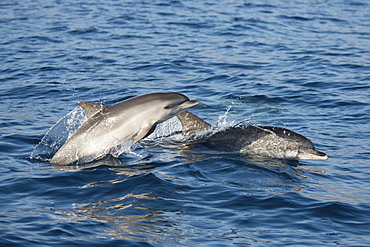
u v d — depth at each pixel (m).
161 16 29.83
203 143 11.97
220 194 8.91
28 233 7.25
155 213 8.08
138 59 20.73
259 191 9.10
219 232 7.50
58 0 35.19
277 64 20.36
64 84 17.22
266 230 7.62
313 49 23.06
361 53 22.30
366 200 8.82
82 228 7.48
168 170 10.05
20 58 20.58
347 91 16.77
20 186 9.06
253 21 29.25
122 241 7.13
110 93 16.31
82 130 10.68
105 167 10.15
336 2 37.38
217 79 18.17
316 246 7.14
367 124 13.55
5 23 27.45
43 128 12.73
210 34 25.73
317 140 12.34
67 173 9.76
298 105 15.39
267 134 11.81
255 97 16.14
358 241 7.33
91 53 21.58
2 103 15.06
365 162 10.88
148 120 10.58
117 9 31.84
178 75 18.64
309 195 8.97
